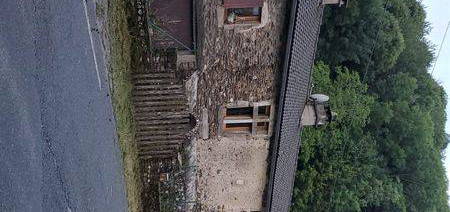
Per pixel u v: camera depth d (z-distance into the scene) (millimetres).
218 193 12445
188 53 10406
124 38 10180
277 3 10180
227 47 10586
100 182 9281
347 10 20031
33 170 6656
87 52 8859
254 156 12102
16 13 6664
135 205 11383
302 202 20062
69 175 7898
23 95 6609
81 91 8570
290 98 11305
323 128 20344
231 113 11609
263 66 10906
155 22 10039
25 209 6305
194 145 11727
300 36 10703
